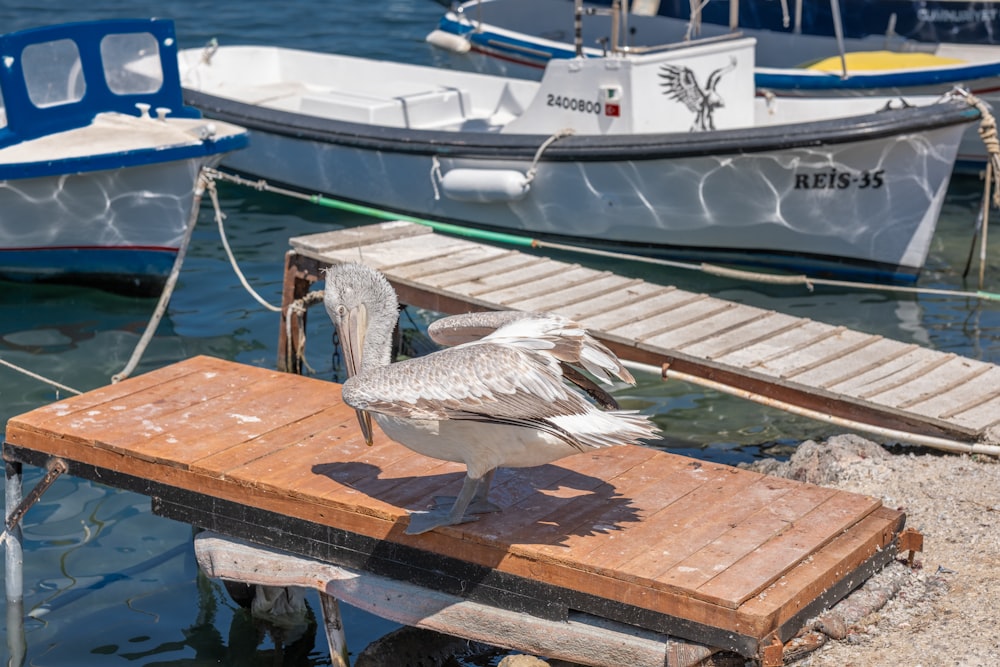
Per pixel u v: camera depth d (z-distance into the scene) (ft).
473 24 61.67
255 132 50.26
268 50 59.82
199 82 58.13
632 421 16.57
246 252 44.57
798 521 18.71
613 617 17.34
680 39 61.72
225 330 37.86
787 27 61.72
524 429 17.06
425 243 35.70
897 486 24.53
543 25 65.05
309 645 22.48
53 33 39.75
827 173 40.96
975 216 49.14
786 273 43.80
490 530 18.34
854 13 59.88
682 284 42.88
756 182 41.65
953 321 38.52
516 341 16.67
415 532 18.24
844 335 29.60
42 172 37.60
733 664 16.87
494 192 44.37
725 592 16.48
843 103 48.08
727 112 44.57
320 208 49.85
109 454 21.40
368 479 20.13
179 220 40.24
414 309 39.40
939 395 26.45
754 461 28.84
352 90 56.54
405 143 46.14
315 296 34.12
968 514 22.88
